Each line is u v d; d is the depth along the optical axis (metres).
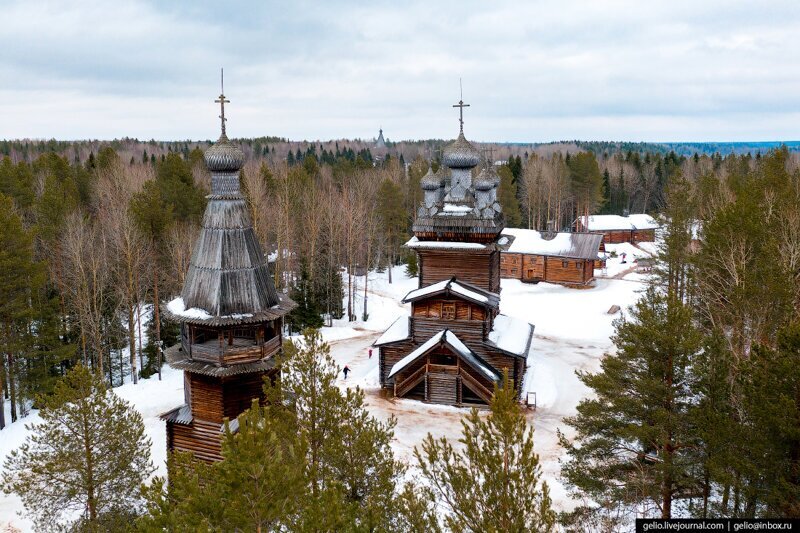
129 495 24.39
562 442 23.86
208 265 24.98
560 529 24.16
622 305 68.25
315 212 71.19
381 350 44.66
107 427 24.05
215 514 13.04
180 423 26.59
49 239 50.41
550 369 48.47
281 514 13.61
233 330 25.11
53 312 45.62
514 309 67.69
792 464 17.27
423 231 46.06
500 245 50.03
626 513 24.00
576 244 80.50
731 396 20.69
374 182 102.19
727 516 20.39
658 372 21.16
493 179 50.62
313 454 19.53
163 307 26.55
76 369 23.75
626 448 22.77
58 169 77.75
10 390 41.91
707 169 126.19
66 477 23.73
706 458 19.94
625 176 150.62
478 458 14.41
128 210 55.44
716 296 36.66
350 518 14.09
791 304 27.88
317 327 61.50
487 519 14.25
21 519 28.27
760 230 35.50
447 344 41.03
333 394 19.70
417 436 36.41
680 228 49.75
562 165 119.69
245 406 26.06
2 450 36.34
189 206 66.00
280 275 66.38
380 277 86.56
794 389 17.25
